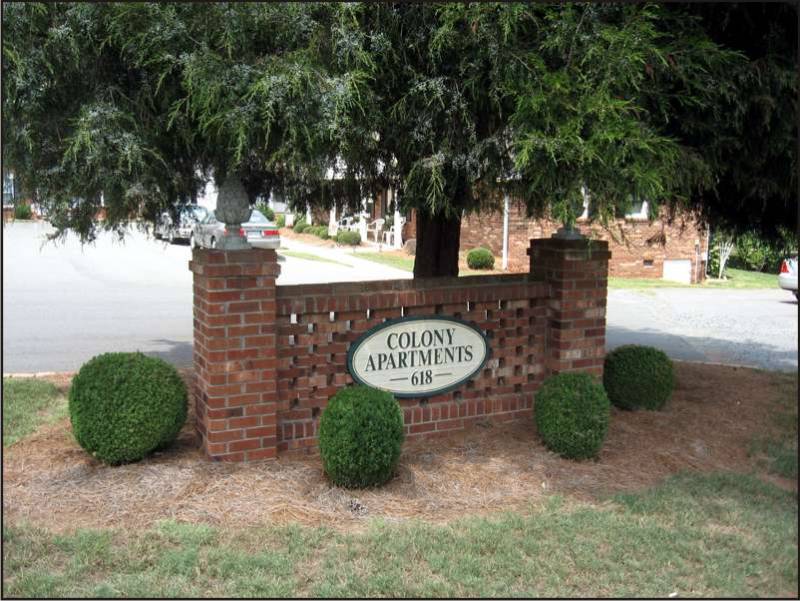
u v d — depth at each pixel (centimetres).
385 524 418
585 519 430
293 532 404
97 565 369
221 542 393
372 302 529
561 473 500
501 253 2033
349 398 461
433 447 541
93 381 474
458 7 446
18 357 897
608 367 644
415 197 538
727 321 1335
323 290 538
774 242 705
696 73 484
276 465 493
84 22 432
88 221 554
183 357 895
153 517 418
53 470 479
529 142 421
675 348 1056
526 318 591
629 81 460
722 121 511
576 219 460
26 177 488
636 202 453
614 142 434
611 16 477
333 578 362
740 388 750
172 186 533
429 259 725
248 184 671
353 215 785
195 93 428
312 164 505
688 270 2038
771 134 522
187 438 543
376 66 473
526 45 475
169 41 432
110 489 448
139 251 2381
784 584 370
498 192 562
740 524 434
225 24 430
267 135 419
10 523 406
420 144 513
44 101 462
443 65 494
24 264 1961
